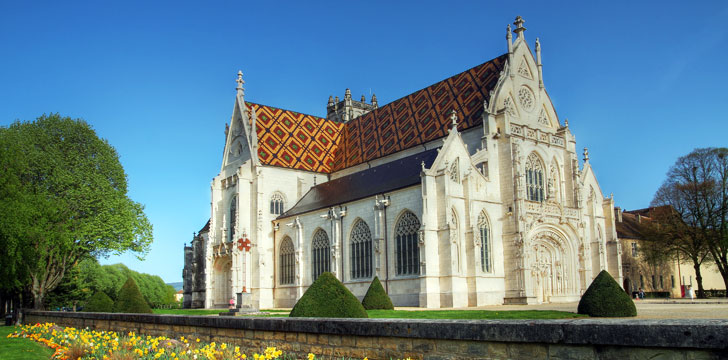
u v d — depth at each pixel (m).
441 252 67.19
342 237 79.00
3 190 62.97
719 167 95.81
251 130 97.31
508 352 15.04
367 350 18.97
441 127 84.38
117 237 77.06
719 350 11.41
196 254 108.31
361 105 145.62
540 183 79.38
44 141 75.25
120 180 81.06
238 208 92.56
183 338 28.30
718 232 94.06
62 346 30.89
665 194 101.06
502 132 75.75
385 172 82.25
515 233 72.25
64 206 71.00
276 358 21.88
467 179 70.50
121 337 32.44
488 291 69.62
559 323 13.95
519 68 82.25
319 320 20.89
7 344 35.72
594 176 91.19
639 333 12.50
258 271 90.12
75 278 117.44
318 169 101.31
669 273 117.50
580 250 79.75
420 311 54.84
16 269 66.06
